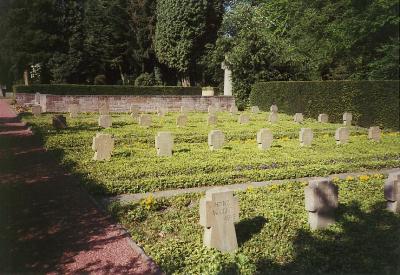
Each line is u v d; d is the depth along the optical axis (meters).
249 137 18.69
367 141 17.94
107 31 50.41
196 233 7.31
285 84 31.25
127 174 11.09
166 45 47.28
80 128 19.98
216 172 11.99
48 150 14.48
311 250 6.66
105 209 8.49
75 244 6.71
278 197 9.43
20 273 5.64
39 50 44.38
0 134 18.36
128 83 53.66
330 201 7.73
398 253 6.59
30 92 36.62
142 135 18.19
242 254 6.43
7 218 7.77
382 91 21.09
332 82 25.50
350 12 18.08
